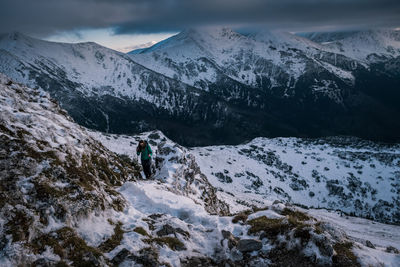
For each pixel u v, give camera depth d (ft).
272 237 40.14
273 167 654.12
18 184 34.91
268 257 37.50
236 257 37.63
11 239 29.45
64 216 34.91
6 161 36.81
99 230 36.42
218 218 46.91
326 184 635.66
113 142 371.97
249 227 43.34
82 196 38.40
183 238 39.83
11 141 39.81
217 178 539.29
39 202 34.58
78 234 34.55
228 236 40.55
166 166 89.56
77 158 54.90
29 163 38.24
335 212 327.26
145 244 36.24
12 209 31.94
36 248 30.53
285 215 46.96
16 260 28.37
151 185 62.18
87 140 74.79
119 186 63.98
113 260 32.68
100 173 64.28
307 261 35.96
